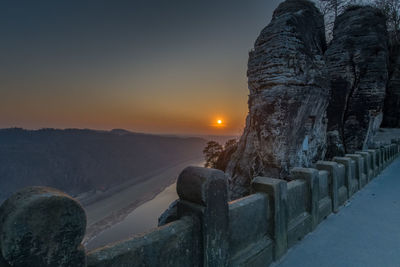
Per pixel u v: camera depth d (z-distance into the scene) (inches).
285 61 327.9
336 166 201.9
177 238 71.9
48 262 45.2
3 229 40.9
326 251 126.6
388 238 141.6
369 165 321.4
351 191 237.0
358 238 142.2
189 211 81.8
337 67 570.9
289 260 118.0
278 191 119.0
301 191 149.5
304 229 145.2
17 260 41.7
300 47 338.0
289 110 333.1
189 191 82.1
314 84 351.6
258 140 361.7
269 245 112.7
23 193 47.4
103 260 54.6
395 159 550.3
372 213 186.7
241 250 99.4
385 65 542.9
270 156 343.0
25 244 42.3
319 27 458.0
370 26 559.2
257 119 365.4
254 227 107.6
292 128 340.8
